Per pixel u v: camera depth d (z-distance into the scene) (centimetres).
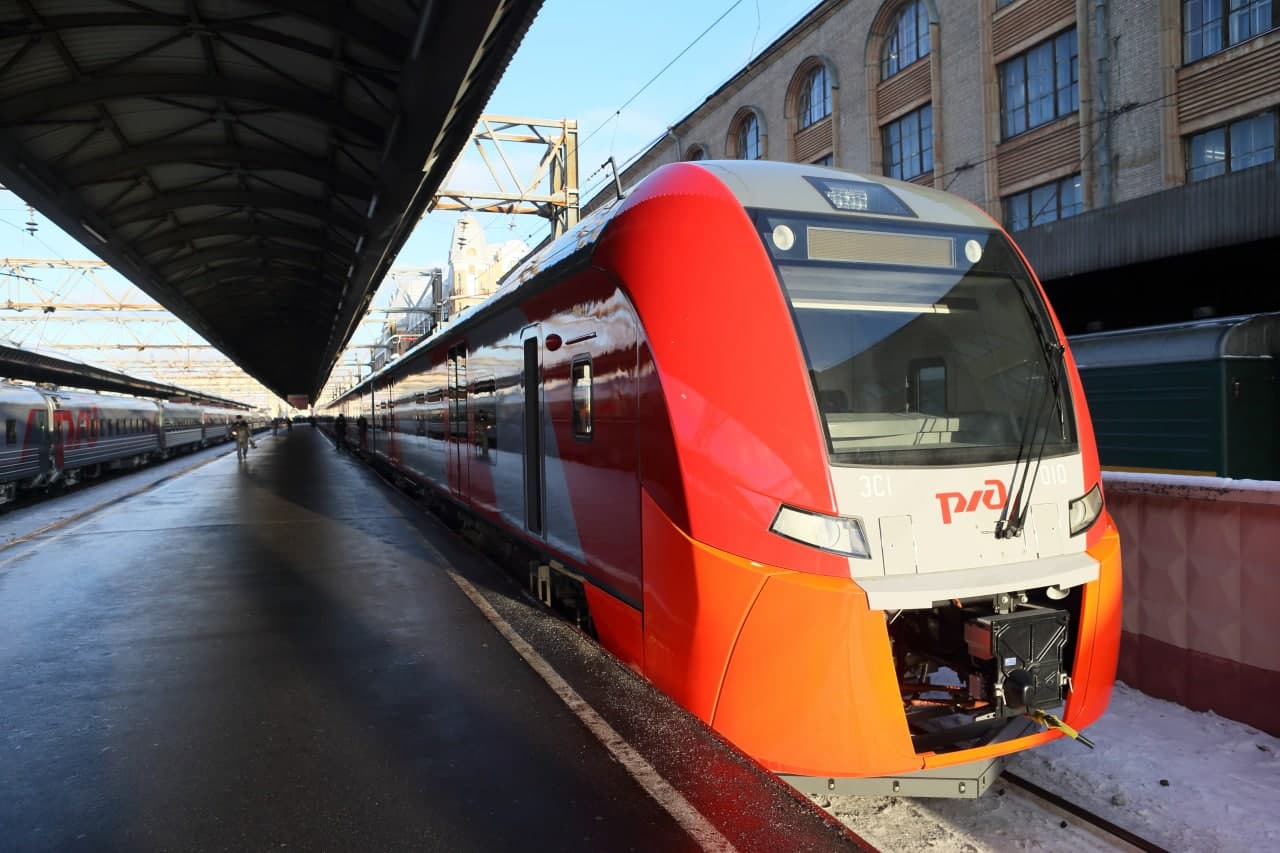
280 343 4444
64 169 1141
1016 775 405
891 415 366
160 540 984
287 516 1199
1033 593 376
